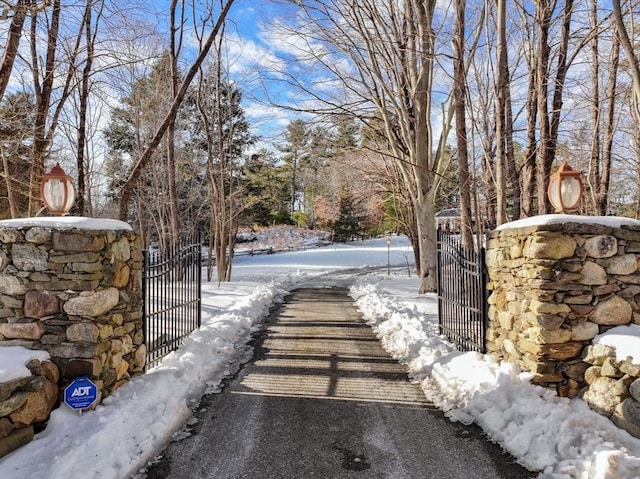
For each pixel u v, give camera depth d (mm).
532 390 3797
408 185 12383
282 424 3838
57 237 3645
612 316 3883
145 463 3164
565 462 2945
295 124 20266
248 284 15602
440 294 6965
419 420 3910
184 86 7527
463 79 9688
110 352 3951
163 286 6285
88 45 8867
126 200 7508
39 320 3625
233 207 21672
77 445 3006
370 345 6609
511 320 4449
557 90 10164
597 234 3965
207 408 4203
